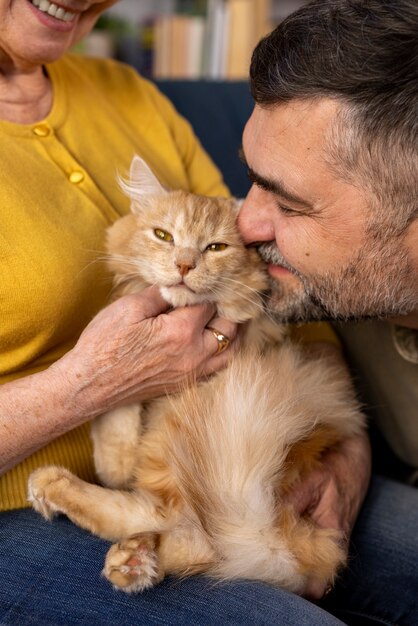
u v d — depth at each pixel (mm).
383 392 1967
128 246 1690
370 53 1254
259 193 1595
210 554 1419
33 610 1300
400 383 1892
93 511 1460
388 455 2188
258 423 1519
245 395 1548
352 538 1786
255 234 1617
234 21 3295
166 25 3336
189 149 2201
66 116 1823
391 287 1506
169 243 1641
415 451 2008
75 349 1474
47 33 1646
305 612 1305
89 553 1407
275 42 1368
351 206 1397
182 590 1341
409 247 1439
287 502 1561
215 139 2574
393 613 1721
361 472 1779
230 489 1476
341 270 1500
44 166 1674
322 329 2020
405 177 1331
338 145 1334
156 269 1618
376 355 1922
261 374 1609
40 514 1526
